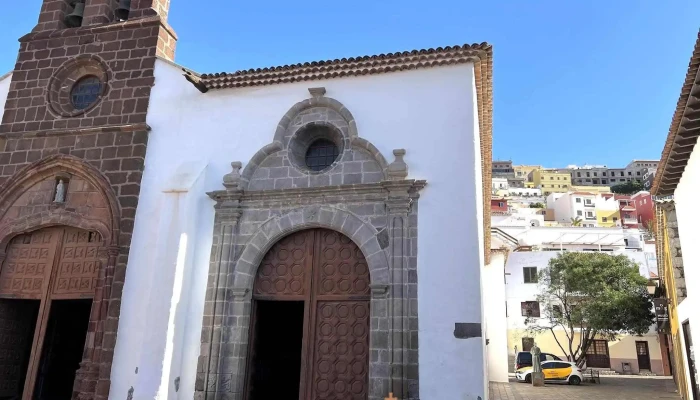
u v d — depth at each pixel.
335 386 9.95
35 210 12.28
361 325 10.18
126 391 10.23
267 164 11.51
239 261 10.94
